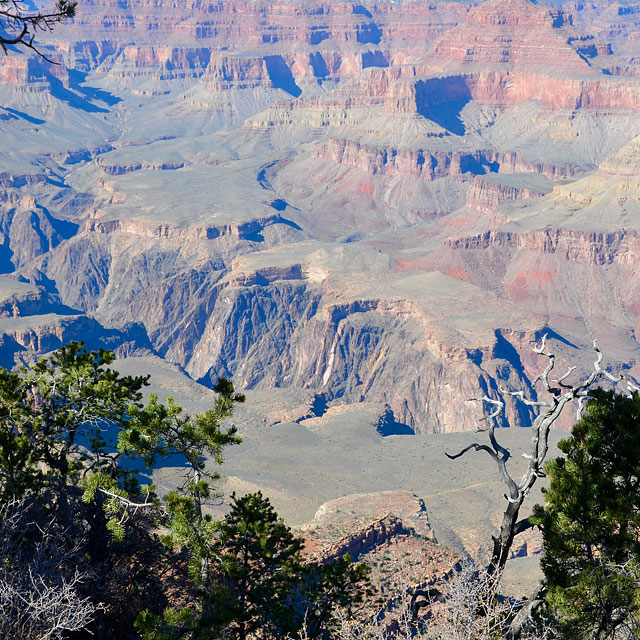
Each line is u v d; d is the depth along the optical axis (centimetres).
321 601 8156
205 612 7825
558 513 6372
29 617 6825
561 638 6288
